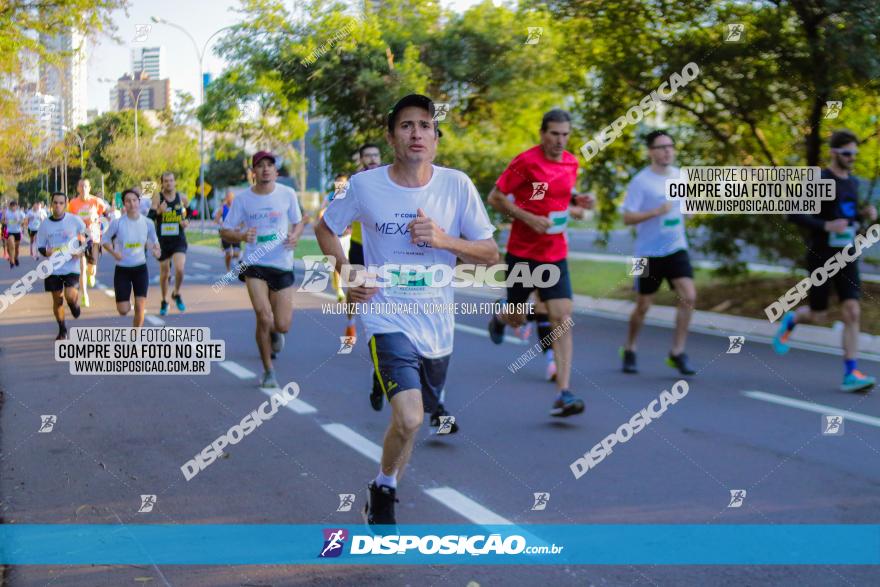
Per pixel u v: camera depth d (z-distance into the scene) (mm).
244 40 13641
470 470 4426
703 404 5711
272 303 6613
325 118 14766
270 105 14172
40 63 9969
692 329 8695
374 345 3463
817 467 4391
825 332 8422
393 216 3453
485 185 11641
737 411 5512
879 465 4418
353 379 6840
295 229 6613
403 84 12812
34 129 10672
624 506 3875
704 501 3918
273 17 13461
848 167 6133
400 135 3348
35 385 6719
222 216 15656
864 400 5816
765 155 9984
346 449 4863
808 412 5504
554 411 5238
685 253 6398
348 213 3525
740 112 9617
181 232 10789
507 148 11602
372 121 14141
